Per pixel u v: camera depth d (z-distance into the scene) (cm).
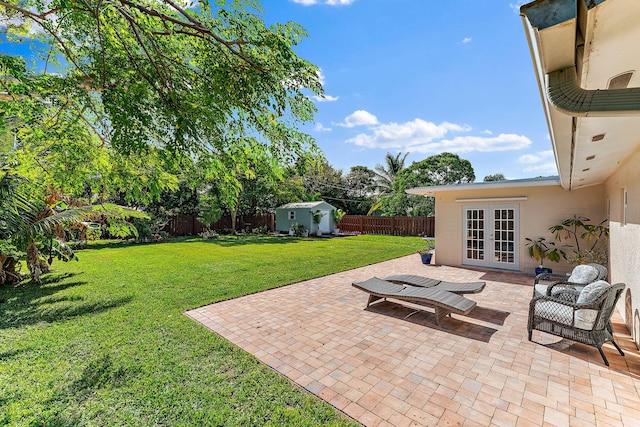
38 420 250
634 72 155
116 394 285
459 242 930
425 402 274
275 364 341
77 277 774
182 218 2036
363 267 927
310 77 299
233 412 261
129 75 269
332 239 1836
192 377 314
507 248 844
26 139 378
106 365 336
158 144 343
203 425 246
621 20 108
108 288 664
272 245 1525
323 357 357
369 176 3027
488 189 852
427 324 459
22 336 412
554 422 247
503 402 273
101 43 252
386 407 268
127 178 402
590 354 361
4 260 700
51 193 751
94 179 438
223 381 307
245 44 271
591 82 164
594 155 377
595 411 260
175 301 570
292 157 356
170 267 913
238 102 280
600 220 714
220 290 648
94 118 358
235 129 337
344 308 536
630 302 414
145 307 535
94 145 370
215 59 279
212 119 275
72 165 366
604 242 702
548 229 776
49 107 291
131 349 374
